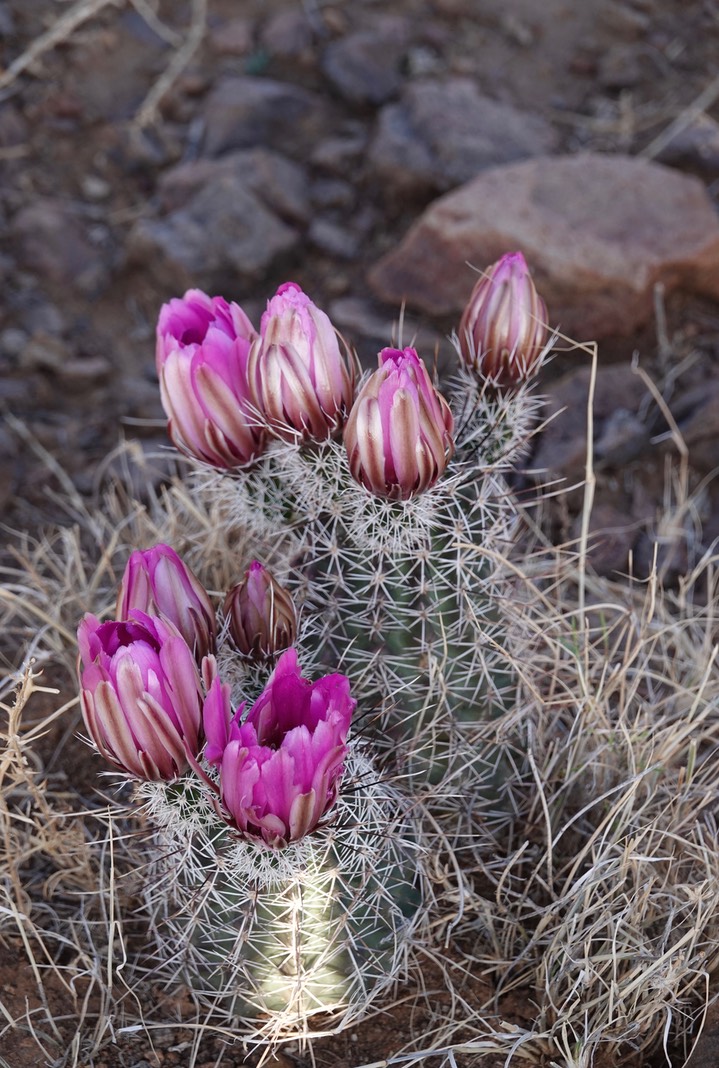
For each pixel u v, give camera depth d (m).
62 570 2.98
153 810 1.91
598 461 3.20
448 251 3.49
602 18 4.37
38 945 2.27
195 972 2.12
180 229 3.72
